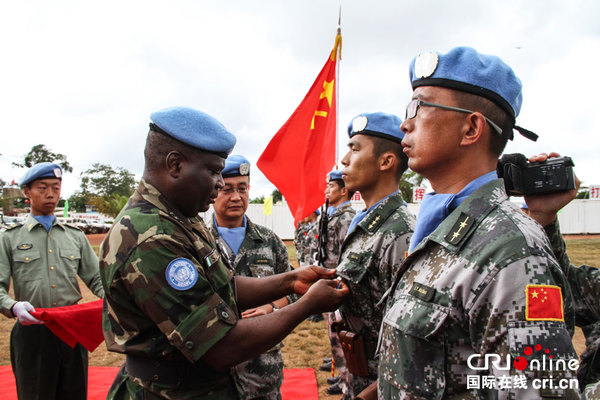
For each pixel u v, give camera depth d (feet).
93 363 16.84
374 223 7.16
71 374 10.88
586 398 4.25
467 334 3.76
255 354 5.04
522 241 3.60
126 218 5.06
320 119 10.41
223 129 5.50
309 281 7.13
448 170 4.60
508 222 3.79
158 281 4.68
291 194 10.52
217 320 4.78
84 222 118.83
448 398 3.74
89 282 12.53
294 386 14.35
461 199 4.46
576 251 50.90
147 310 4.67
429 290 3.99
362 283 6.82
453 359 3.79
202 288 4.89
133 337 4.94
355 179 7.84
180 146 5.26
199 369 5.08
